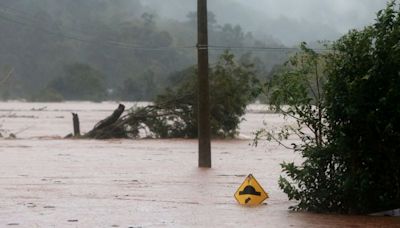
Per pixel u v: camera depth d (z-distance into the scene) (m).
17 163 37.00
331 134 19.36
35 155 42.84
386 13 18.84
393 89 17.95
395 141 18.41
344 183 18.67
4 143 55.09
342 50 19.22
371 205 19.27
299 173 19.81
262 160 39.16
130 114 63.22
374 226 17.34
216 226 17.48
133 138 62.22
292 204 21.50
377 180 18.81
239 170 33.16
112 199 22.61
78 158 40.66
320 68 20.17
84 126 97.81
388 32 18.72
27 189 25.23
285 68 21.56
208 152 34.84
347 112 18.23
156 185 26.80
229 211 20.03
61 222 17.97
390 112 18.22
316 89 20.30
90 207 20.73
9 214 19.22
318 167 19.52
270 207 20.86
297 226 17.44
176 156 42.38
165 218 18.75
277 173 31.67
